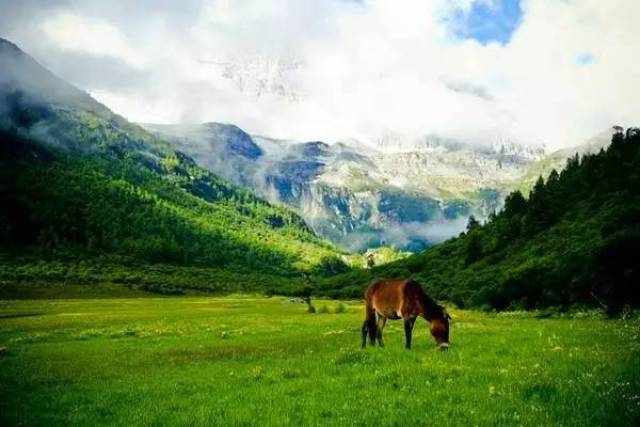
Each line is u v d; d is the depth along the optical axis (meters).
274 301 155.25
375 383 16.86
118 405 17.44
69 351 36.78
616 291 55.28
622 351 19.11
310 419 13.20
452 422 11.96
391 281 26.42
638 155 168.12
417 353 22.61
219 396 17.22
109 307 116.25
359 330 44.94
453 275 165.88
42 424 15.77
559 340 24.91
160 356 31.77
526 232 167.00
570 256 73.88
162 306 122.44
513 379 15.55
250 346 35.03
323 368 20.78
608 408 11.90
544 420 11.52
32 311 99.25
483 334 31.80
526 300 77.88
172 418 14.82
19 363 30.56
